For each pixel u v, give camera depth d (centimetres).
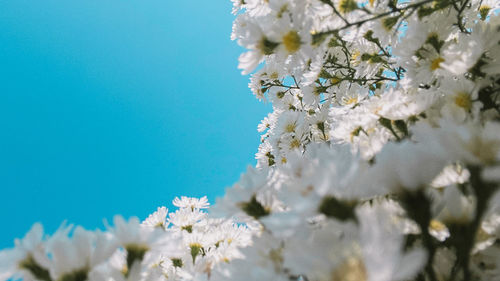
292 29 30
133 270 25
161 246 25
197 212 43
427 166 23
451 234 23
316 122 54
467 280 23
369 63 42
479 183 22
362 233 18
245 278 24
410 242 23
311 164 23
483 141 22
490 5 38
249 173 26
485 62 30
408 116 31
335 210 22
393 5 32
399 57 33
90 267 24
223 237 35
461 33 33
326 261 19
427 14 32
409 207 23
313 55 31
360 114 33
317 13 32
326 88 52
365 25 34
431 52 32
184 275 31
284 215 22
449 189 24
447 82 30
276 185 26
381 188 23
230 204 26
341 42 44
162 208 44
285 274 23
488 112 29
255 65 31
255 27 31
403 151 23
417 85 33
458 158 22
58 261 23
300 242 20
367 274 18
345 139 33
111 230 25
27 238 24
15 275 24
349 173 22
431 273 23
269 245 24
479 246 24
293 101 66
